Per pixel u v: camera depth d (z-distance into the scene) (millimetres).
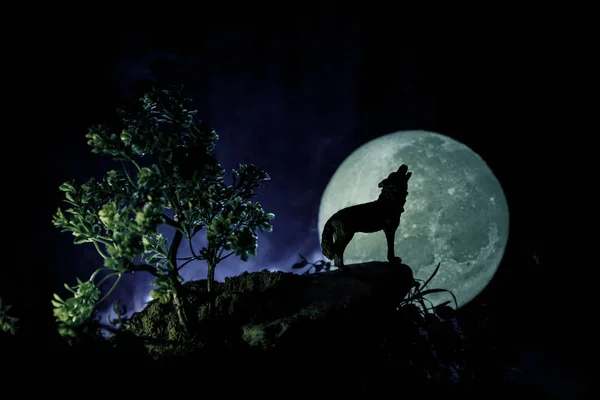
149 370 2691
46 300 3018
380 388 3246
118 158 3127
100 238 3340
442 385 3562
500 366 3602
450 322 3910
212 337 3145
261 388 2818
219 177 3387
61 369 2461
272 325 3025
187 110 3332
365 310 3402
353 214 3648
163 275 3129
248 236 3096
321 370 3090
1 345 2441
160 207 2969
